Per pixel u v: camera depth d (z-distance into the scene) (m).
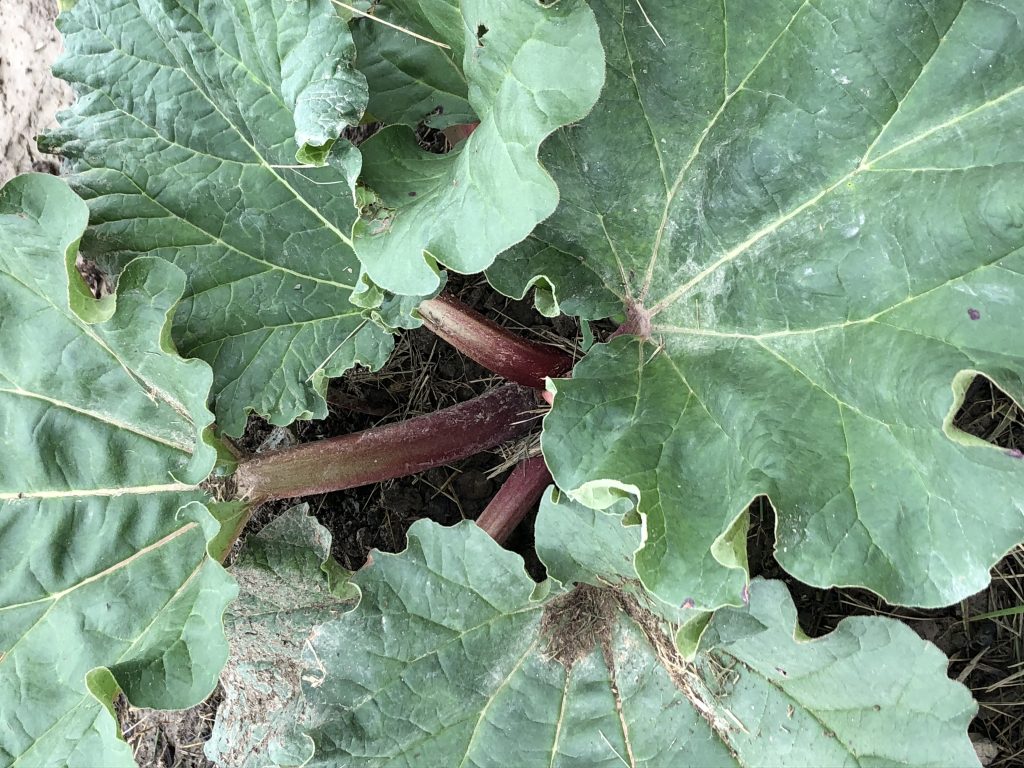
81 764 0.38
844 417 0.31
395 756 0.38
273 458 0.42
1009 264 0.29
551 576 0.39
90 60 0.39
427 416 0.45
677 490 0.32
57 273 0.38
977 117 0.30
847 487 0.30
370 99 0.38
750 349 0.35
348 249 0.42
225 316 0.41
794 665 0.36
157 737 0.54
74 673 0.40
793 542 0.29
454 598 0.40
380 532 0.52
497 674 0.40
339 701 0.38
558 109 0.27
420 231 0.32
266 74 0.36
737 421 0.33
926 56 0.30
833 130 0.32
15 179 0.36
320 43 0.34
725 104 0.33
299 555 0.43
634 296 0.38
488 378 0.53
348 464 0.43
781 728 0.36
